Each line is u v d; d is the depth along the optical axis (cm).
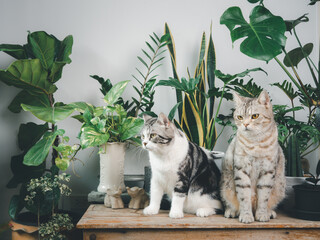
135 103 221
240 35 153
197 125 200
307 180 154
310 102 185
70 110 175
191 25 222
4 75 177
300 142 197
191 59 223
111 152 182
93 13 220
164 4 222
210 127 207
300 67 225
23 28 217
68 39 196
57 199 178
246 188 146
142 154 221
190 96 207
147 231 143
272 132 144
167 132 150
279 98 225
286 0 225
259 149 143
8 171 216
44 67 192
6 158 216
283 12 225
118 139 185
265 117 142
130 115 203
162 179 157
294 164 175
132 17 221
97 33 220
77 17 219
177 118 223
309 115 210
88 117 170
